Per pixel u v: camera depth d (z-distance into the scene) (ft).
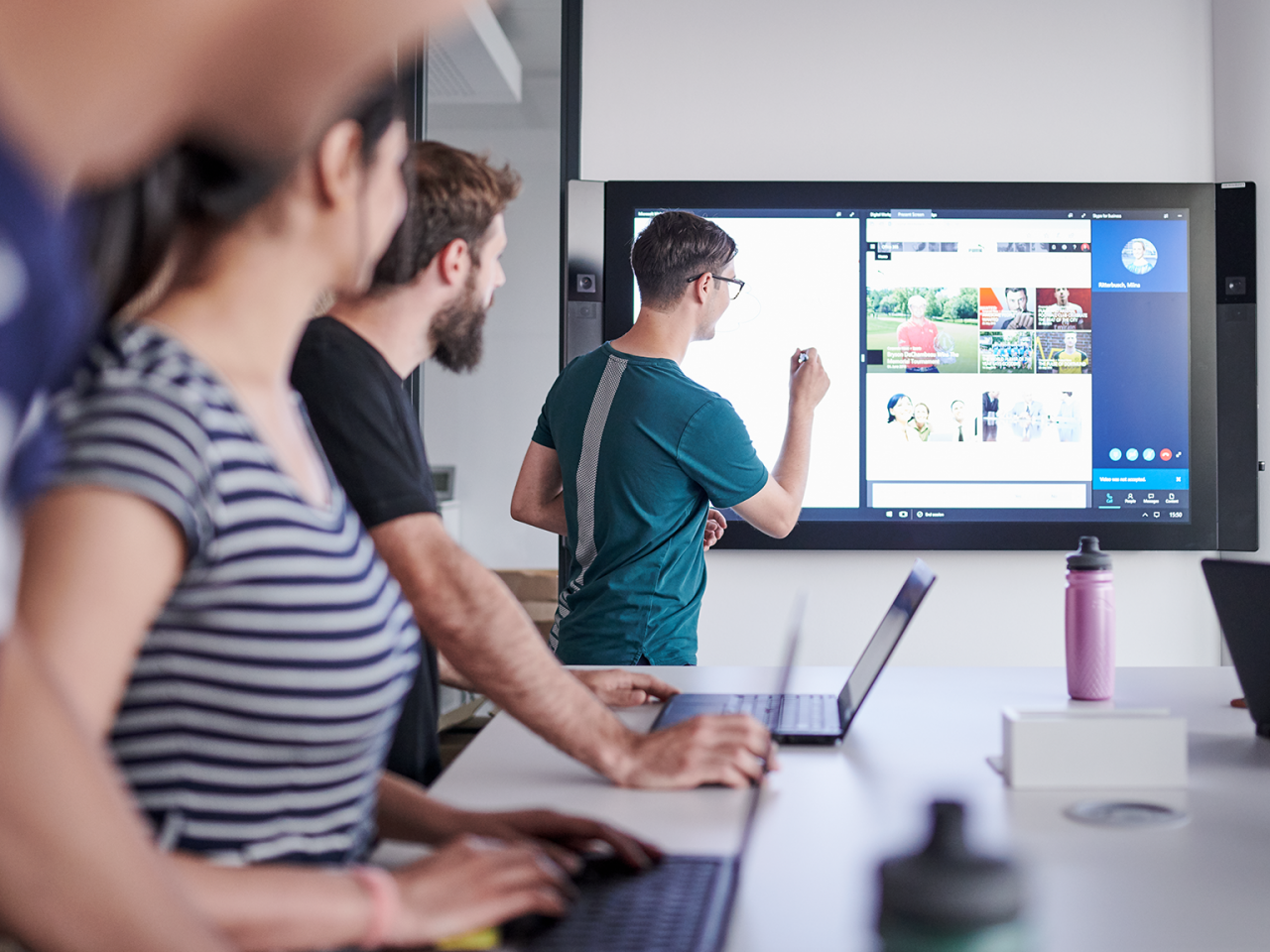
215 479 2.00
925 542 9.78
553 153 11.71
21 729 1.28
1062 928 2.24
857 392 9.79
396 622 2.51
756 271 9.78
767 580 9.95
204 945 1.43
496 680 3.49
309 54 0.87
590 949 2.07
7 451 1.04
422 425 11.29
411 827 2.86
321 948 1.95
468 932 2.08
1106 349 9.75
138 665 2.04
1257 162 9.62
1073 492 9.78
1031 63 9.85
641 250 6.86
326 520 2.30
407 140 2.45
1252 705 4.03
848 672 5.51
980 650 9.92
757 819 3.10
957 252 9.76
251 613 2.09
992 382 9.78
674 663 6.72
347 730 2.31
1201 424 9.69
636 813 3.16
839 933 2.26
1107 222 9.70
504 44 10.34
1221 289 9.64
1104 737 3.38
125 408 1.90
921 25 9.87
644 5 9.89
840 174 9.89
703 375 9.86
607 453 6.67
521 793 3.39
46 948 1.34
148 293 2.12
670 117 9.89
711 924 2.19
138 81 0.88
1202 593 9.85
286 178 2.04
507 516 12.56
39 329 1.04
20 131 0.91
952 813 1.96
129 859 1.36
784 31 9.87
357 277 2.36
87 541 1.75
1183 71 9.80
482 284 4.41
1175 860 2.69
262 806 2.21
